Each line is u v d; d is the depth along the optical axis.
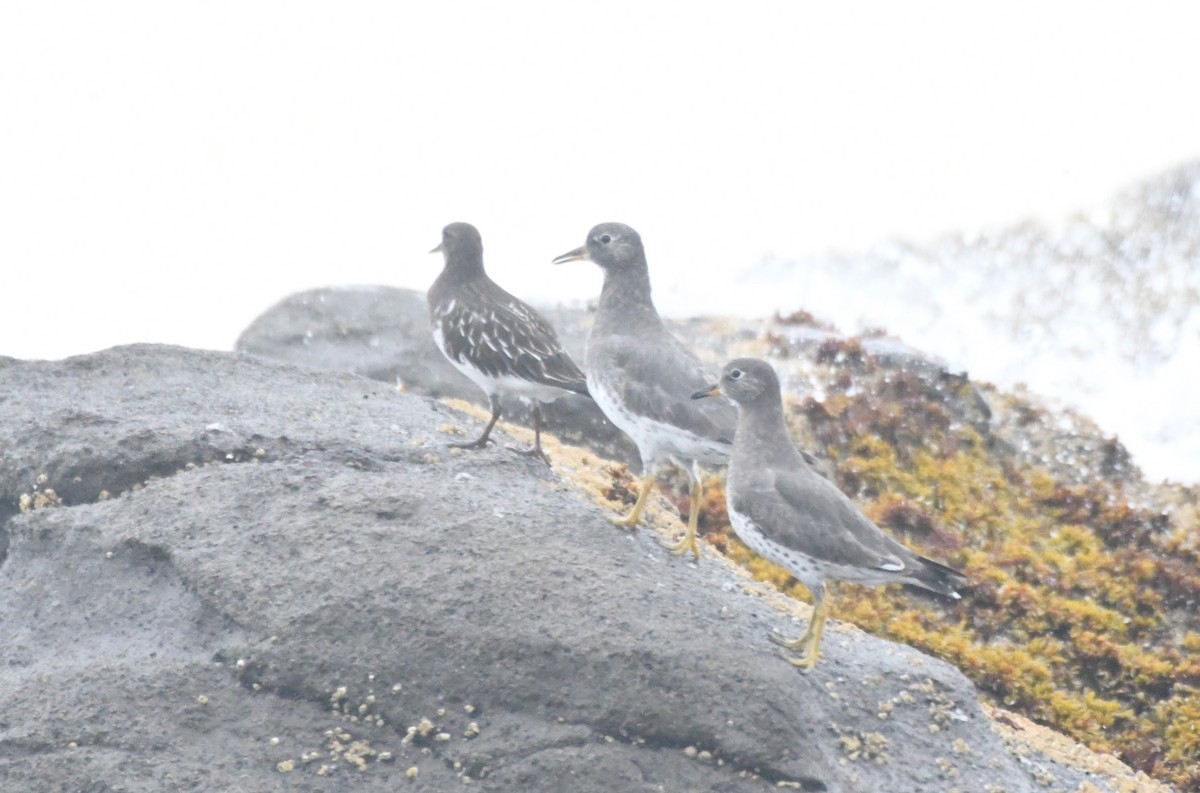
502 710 11.55
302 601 12.12
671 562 14.05
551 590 12.30
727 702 11.50
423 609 11.99
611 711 11.43
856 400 21.81
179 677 11.70
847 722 12.30
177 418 15.10
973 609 18.47
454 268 16.31
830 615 17.84
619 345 14.77
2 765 11.02
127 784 10.86
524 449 16.22
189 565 12.56
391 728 11.52
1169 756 16.64
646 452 14.66
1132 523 20.61
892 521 19.98
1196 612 18.98
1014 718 15.20
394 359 21.95
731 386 13.34
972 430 21.98
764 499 12.87
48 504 14.09
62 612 12.76
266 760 11.22
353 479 13.80
